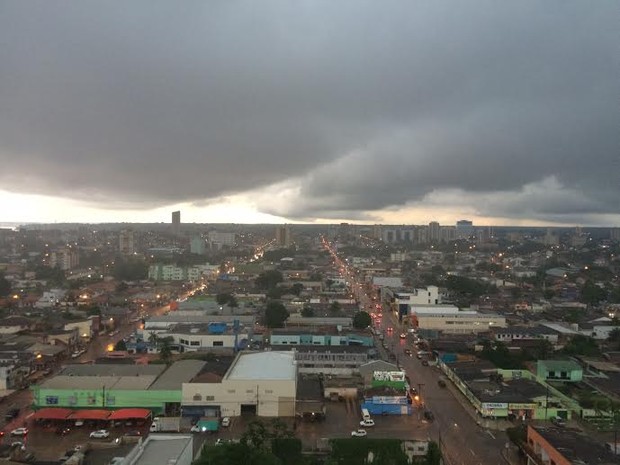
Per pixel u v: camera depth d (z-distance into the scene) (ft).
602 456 138.21
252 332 324.19
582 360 268.62
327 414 201.16
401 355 292.20
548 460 145.28
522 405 194.90
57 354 271.28
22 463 146.51
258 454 141.90
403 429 185.98
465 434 181.68
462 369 242.37
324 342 306.35
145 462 131.75
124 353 277.03
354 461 162.71
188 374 218.38
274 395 197.57
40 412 189.67
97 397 196.75
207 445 159.22
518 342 311.27
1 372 218.38
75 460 140.15
